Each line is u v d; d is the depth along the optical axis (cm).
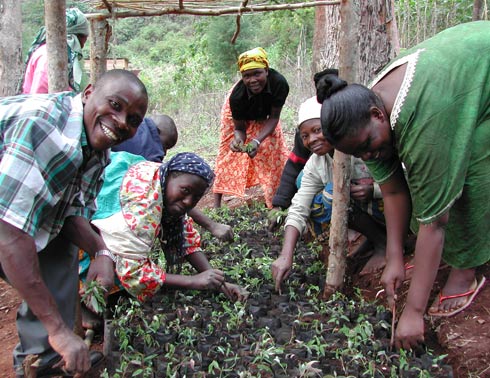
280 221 446
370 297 360
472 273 314
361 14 473
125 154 370
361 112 244
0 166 209
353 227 383
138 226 313
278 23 1241
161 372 262
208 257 422
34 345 284
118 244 314
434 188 253
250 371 257
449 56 254
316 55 981
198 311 323
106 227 316
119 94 221
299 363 262
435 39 268
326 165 384
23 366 288
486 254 303
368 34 476
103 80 226
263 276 383
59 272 286
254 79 499
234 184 577
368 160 271
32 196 211
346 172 328
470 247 300
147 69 1869
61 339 220
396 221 301
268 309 339
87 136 230
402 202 299
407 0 934
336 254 344
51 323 221
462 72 252
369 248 406
